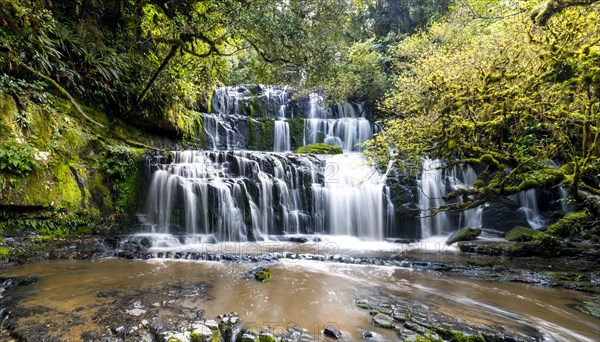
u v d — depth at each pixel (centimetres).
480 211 922
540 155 539
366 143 769
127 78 824
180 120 1037
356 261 551
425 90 578
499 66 465
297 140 1386
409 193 902
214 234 771
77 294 362
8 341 262
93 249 562
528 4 475
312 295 384
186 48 719
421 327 302
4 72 571
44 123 602
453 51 807
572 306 368
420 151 600
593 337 297
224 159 864
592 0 358
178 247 666
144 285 400
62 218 582
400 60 1483
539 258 590
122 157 740
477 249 659
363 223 883
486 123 475
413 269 514
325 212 892
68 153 636
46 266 471
